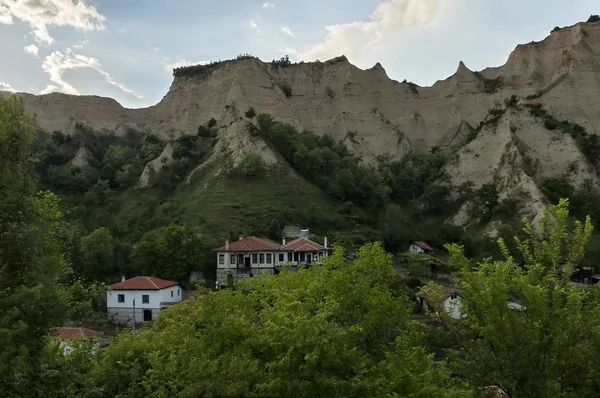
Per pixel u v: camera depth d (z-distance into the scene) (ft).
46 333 58.23
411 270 210.79
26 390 54.49
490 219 286.66
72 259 199.72
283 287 68.08
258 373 52.75
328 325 50.98
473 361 48.67
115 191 336.90
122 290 184.14
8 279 57.31
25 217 59.77
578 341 46.39
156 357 62.39
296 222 256.32
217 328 57.36
